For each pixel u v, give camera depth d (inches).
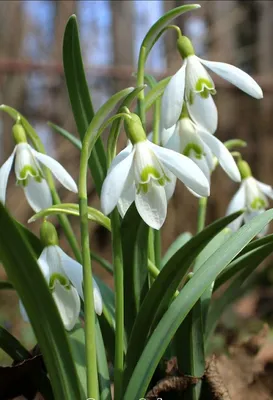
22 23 33.5
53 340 6.2
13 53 33.4
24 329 17.5
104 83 29.5
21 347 7.7
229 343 15.5
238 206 9.3
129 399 6.3
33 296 5.9
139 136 6.3
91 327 6.4
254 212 9.3
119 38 36.0
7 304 21.4
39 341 6.3
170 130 7.6
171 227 28.0
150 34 7.3
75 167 28.1
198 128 7.4
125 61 36.0
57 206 7.0
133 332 6.8
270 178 31.6
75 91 7.7
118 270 6.8
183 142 7.4
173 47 30.5
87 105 7.8
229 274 7.9
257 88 6.9
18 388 7.8
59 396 6.6
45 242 7.0
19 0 33.4
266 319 17.8
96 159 7.8
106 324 7.8
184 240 9.9
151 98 7.5
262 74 34.8
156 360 6.3
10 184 27.5
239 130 32.1
